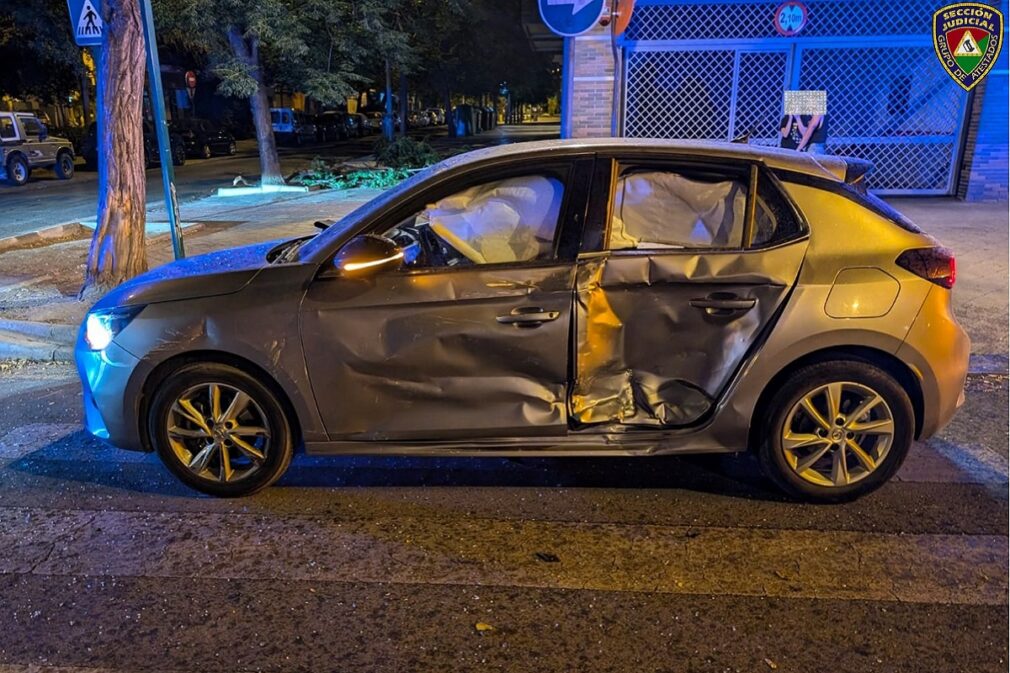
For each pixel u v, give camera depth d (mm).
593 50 12367
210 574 3307
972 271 8203
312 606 3072
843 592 3100
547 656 2768
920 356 3514
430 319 3580
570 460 4316
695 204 3602
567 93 12633
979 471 4113
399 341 3605
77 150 26766
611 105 12562
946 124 12828
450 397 3666
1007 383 5426
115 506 3910
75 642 2893
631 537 3525
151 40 6855
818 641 2818
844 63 12562
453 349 3604
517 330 3562
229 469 3898
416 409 3697
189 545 3529
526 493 3957
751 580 3191
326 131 38531
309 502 3910
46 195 18172
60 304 7559
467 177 3682
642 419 3746
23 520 3783
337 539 3557
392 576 3264
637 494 3926
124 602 3123
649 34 12422
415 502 3887
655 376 3662
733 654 2760
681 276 3521
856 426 3617
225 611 3053
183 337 3666
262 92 17344
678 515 3713
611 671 2686
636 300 3576
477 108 46531
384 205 3695
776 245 3520
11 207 16047
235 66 16234
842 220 3535
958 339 3600
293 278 3648
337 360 3637
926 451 4367
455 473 4191
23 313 7211
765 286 3498
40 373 6133
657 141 3746
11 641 2906
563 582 3201
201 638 2898
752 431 3746
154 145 24734
